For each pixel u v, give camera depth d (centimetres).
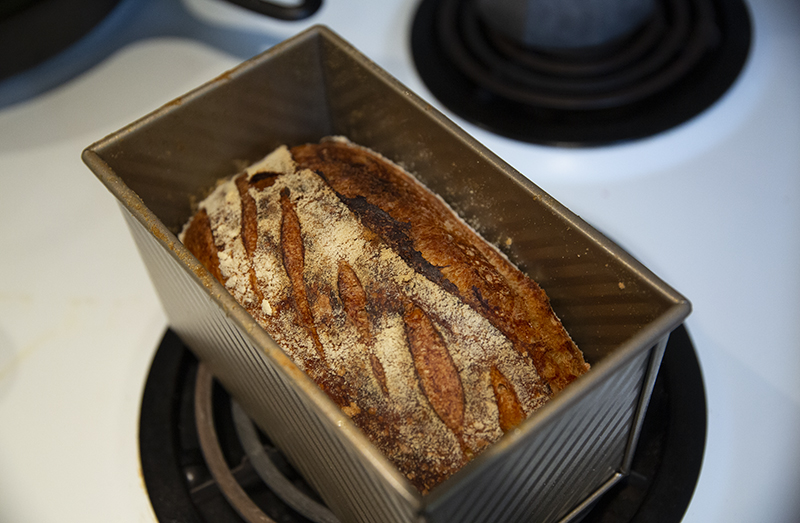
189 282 29
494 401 29
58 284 40
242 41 49
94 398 37
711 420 34
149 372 37
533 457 25
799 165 42
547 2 42
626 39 46
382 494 25
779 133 43
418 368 30
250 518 33
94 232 42
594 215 41
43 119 47
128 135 33
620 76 45
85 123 46
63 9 46
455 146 33
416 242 33
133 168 34
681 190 41
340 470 28
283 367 25
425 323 31
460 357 30
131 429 36
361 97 36
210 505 34
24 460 35
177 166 36
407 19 50
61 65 49
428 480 28
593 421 27
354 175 35
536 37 44
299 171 35
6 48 45
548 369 31
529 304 33
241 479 35
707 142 43
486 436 29
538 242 32
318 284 32
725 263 39
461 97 45
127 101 47
